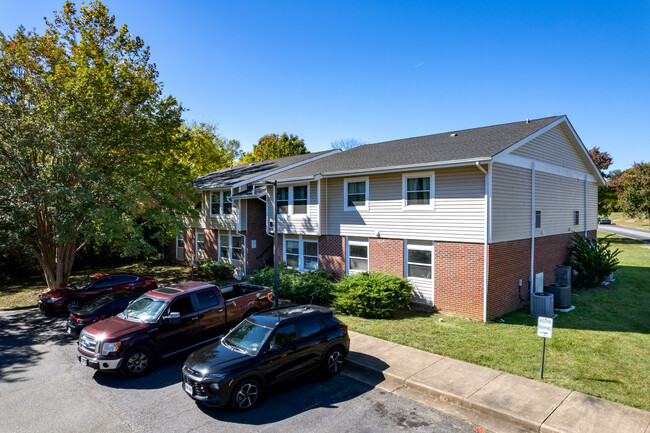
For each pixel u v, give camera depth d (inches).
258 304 466.0
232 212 887.1
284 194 761.6
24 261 890.1
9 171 573.6
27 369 367.6
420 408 277.7
